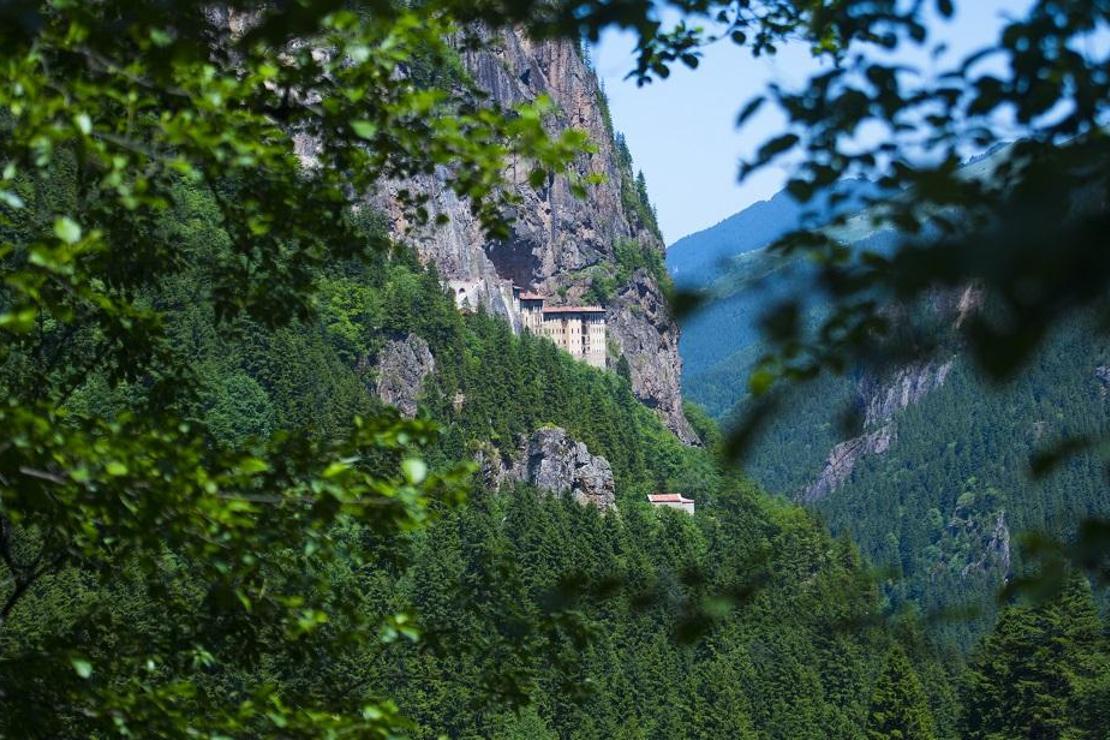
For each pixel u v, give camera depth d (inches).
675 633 378.0
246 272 856.3
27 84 502.6
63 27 552.4
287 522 659.4
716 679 7175.2
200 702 679.1
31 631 814.5
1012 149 233.1
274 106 743.1
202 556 625.0
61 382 830.5
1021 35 247.3
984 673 5123.0
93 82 550.0
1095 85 239.5
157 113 678.5
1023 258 177.5
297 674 818.8
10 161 573.6
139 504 589.0
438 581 6412.4
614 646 7214.6
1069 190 186.2
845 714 7559.1
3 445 561.0
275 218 772.0
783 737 7244.1
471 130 650.2
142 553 706.8
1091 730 4416.8
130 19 390.9
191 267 844.0
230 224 803.4
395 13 294.5
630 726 6781.5
